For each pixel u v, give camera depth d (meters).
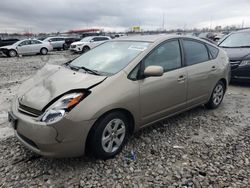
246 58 6.63
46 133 2.59
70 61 4.13
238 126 4.20
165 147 3.43
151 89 3.37
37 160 3.08
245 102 5.55
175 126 4.14
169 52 3.79
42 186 2.62
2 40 22.25
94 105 2.76
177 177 2.78
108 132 3.01
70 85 2.91
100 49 4.06
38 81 3.37
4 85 7.39
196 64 4.21
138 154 3.24
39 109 2.74
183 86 3.91
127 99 3.06
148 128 4.03
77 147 2.75
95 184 2.65
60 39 26.50
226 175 2.81
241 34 7.98
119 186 2.63
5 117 4.55
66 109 2.65
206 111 4.91
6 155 3.19
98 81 2.94
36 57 17.56
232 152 3.32
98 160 3.07
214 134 3.87
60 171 2.87
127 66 3.22
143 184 2.66
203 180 2.72
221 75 4.82
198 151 3.34
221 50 5.11
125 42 3.93
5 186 2.61
